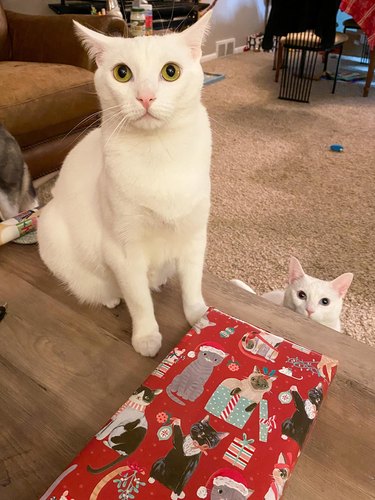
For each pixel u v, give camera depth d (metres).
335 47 3.32
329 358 0.63
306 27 2.89
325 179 2.20
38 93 1.73
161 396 0.57
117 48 0.66
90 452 0.50
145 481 0.48
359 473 0.52
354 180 2.19
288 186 2.13
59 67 1.86
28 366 0.67
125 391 0.63
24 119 1.72
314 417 0.55
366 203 1.99
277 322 0.76
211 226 1.82
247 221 1.86
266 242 1.72
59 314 0.78
